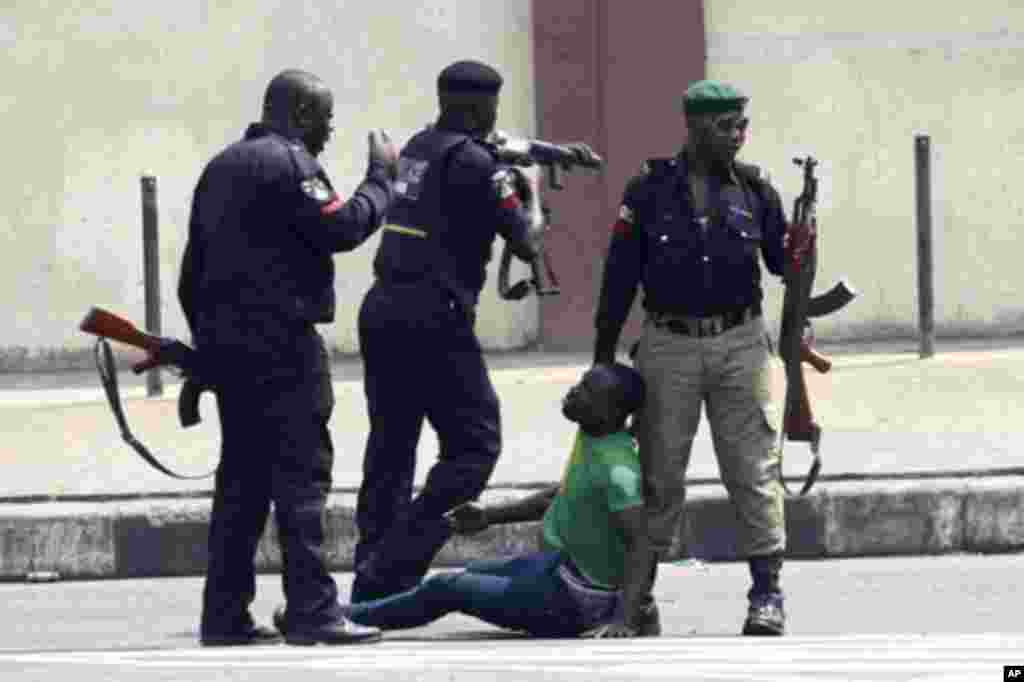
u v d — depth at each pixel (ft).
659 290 118.01
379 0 199.62
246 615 120.37
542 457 153.79
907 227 200.44
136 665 105.40
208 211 115.85
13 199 199.62
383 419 126.62
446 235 124.77
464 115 126.52
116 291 200.23
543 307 198.70
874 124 200.13
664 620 125.80
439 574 120.06
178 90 199.82
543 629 118.32
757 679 96.73
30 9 199.11
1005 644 110.73
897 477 146.72
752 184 119.24
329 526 144.46
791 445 155.84
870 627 120.88
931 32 200.13
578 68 198.08
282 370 115.24
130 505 146.00
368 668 102.47
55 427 168.25
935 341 199.93
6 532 144.15
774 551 118.32
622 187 197.77
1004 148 200.44
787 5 199.72
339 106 200.03
